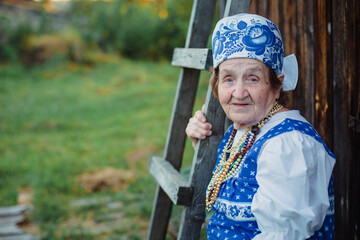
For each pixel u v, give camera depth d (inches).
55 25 668.1
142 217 172.7
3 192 205.0
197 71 89.2
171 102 429.4
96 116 383.2
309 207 47.7
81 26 695.1
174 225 140.2
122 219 171.9
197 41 82.3
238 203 55.4
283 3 82.7
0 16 596.7
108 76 563.8
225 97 56.1
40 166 245.3
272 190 49.3
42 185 211.3
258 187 54.2
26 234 158.4
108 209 183.9
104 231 158.9
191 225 69.5
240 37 54.3
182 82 88.7
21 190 212.8
